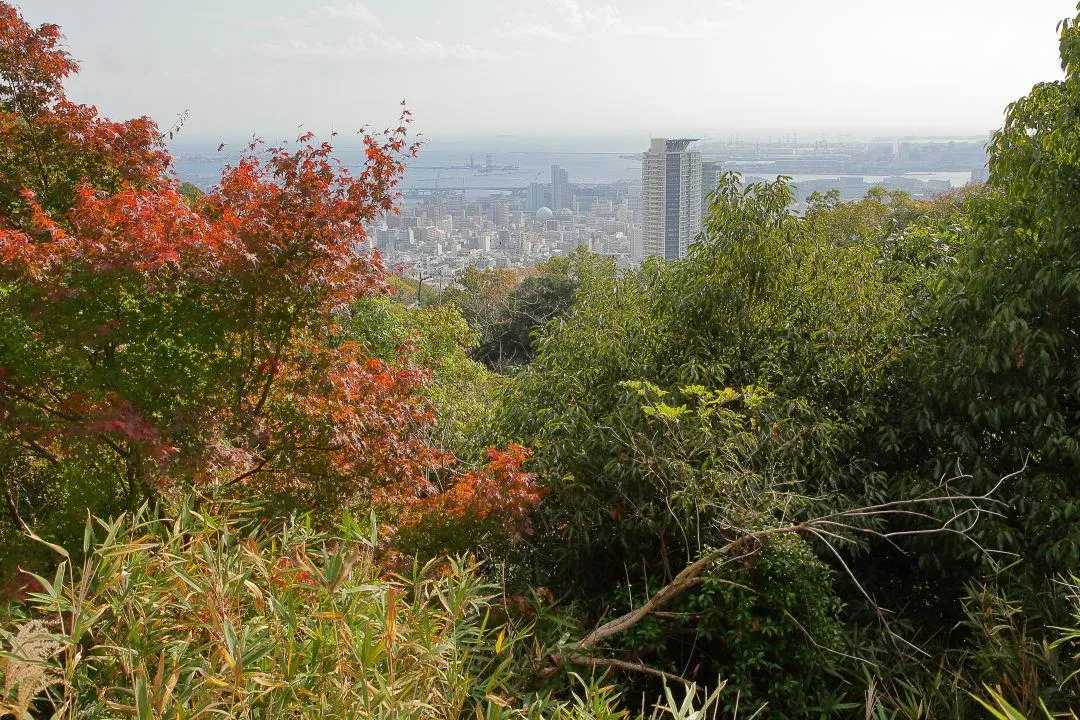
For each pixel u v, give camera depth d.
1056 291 3.91
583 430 4.30
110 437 3.29
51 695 2.12
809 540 4.04
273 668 2.02
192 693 1.82
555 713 2.30
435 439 5.61
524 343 18.72
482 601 2.66
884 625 3.76
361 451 3.99
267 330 3.81
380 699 1.84
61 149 3.93
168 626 2.12
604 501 4.21
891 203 16.92
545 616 3.50
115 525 2.23
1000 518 4.02
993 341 4.02
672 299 5.06
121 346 3.67
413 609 2.38
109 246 3.21
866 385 4.62
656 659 3.91
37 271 3.12
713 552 3.27
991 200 4.32
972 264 4.28
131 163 4.01
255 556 2.27
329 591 2.20
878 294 4.93
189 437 3.34
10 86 3.91
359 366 4.16
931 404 4.39
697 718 2.06
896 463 4.62
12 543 3.36
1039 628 3.16
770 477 3.92
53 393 3.59
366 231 4.07
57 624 2.18
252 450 3.84
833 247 5.45
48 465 3.98
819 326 4.91
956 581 4.26
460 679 2.28
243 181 4.00
